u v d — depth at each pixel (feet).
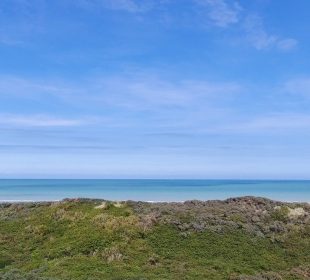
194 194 370.12
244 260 94.73
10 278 76.54
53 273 81.76
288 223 115.24
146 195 356.59
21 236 109.50
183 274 82.48
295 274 89.86
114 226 103.71
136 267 85.66
